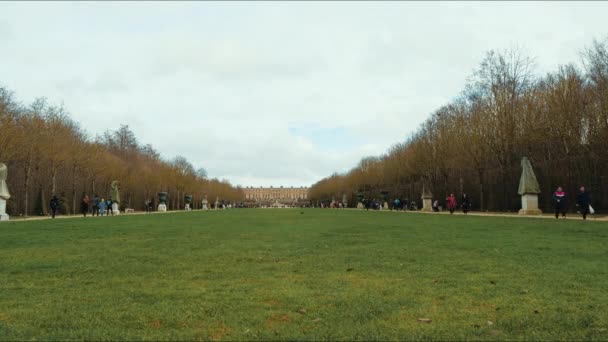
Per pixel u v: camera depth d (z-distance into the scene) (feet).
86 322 23.82
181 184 422.00
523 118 191.42
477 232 78.84
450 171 243.19
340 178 579.07
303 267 41.34
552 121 172.35
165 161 426.51
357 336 21.29
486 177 211.82
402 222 119.75
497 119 200.95
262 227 102.12
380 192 366.63
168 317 24.64
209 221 135.64
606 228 82.02
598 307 25.98
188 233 84.12
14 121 183.73
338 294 29.86
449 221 120.16
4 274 38.50
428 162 255.09
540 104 184.85
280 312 25.55
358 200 411.13
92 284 34.04
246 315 24.89
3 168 154.40
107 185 291.79
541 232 76.18
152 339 21.09
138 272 39.19
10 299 29.19
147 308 26.61
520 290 30.40
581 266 39.58
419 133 279.90
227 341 20.76
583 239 63.00
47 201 239.30
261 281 34.73
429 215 174.60
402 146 314.76
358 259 46.19
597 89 157.38
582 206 113.09
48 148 205.36
